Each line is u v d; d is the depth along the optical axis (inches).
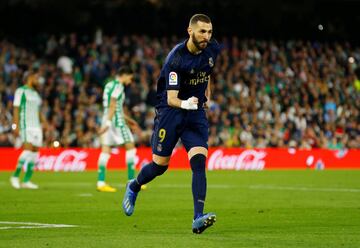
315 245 561.6
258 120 2277.3
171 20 2866.6
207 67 643.5
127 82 1236.5
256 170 2027.6
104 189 1218.0
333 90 2500.0
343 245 561.9
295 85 2485.2
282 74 2532.0
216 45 652.7
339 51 2763.3
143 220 759.1
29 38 2608.3
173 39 2630.4
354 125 2321.6
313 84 2527.1
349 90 2573.8
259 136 2199.8
